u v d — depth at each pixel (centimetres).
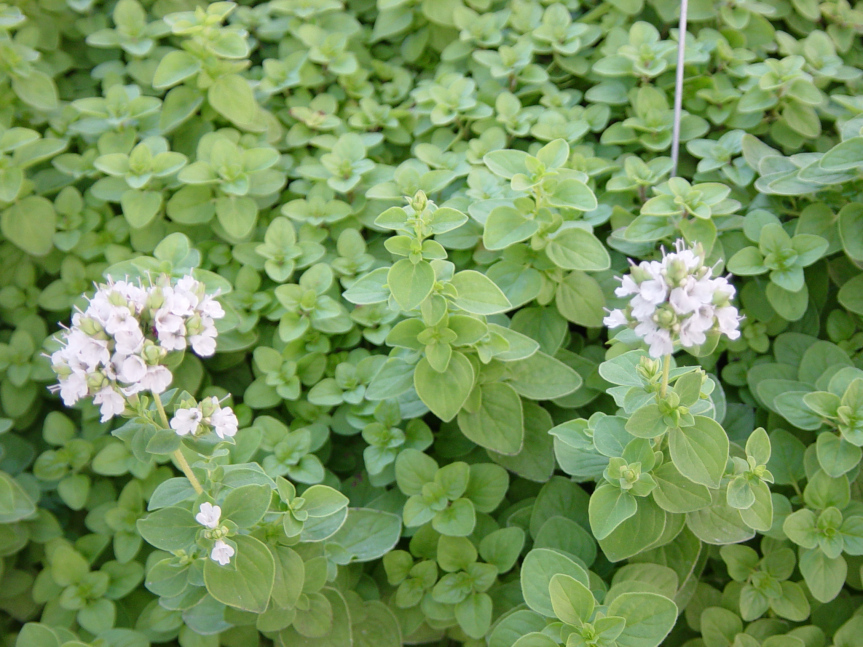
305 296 22
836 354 21
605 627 16
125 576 20
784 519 19
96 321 15
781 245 21
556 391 20
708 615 19
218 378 23
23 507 20
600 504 17
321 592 19
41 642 18
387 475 21
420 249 18
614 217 23
